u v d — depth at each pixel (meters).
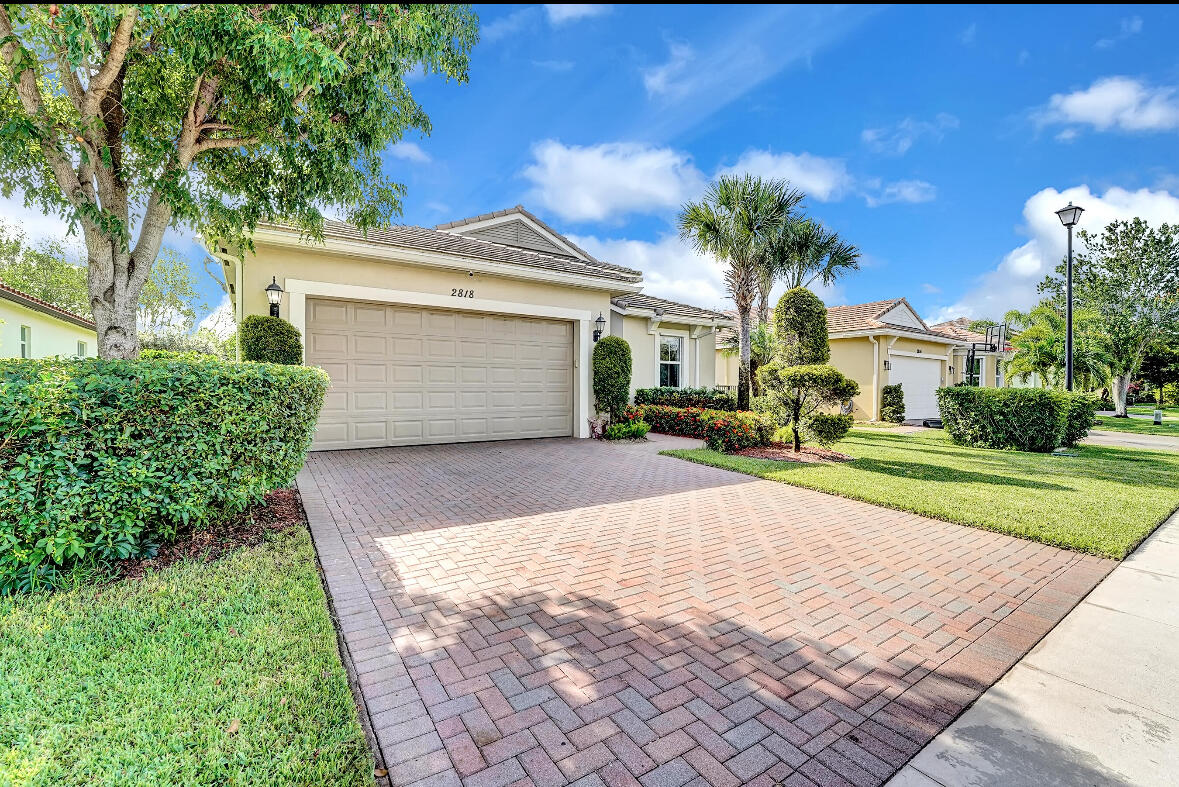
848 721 2.29
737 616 3.28
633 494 6.53
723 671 2.66
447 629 3.04
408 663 2.68
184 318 28.34
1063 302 22.53
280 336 7.76
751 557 4.36
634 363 15.42
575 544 4.60
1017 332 22.61
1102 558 4.46
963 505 5.92
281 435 4.44
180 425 3.70
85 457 3.32
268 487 4.49
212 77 4.52
